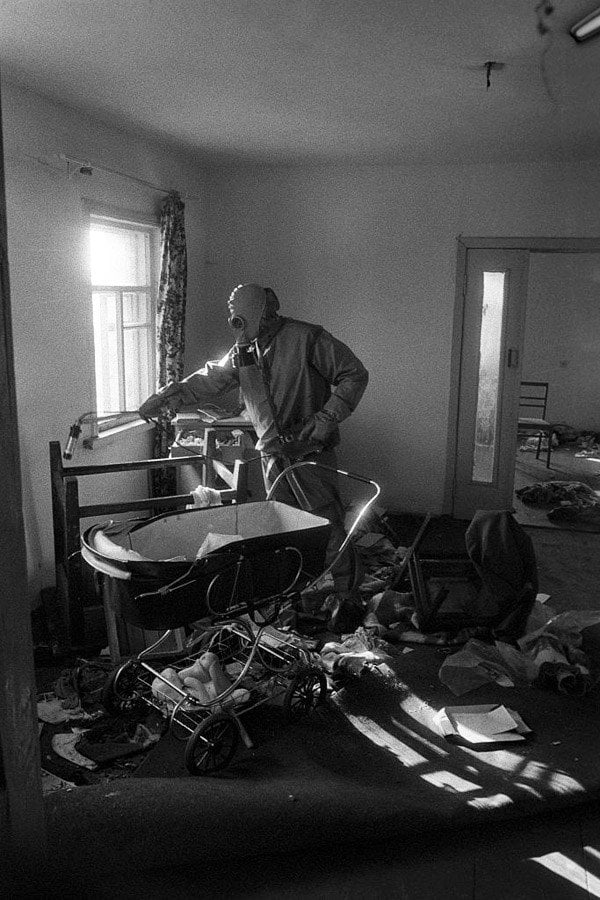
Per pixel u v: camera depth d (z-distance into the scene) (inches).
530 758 116.3
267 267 258.7
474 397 253.6
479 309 248.7
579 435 406.9
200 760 111.4
